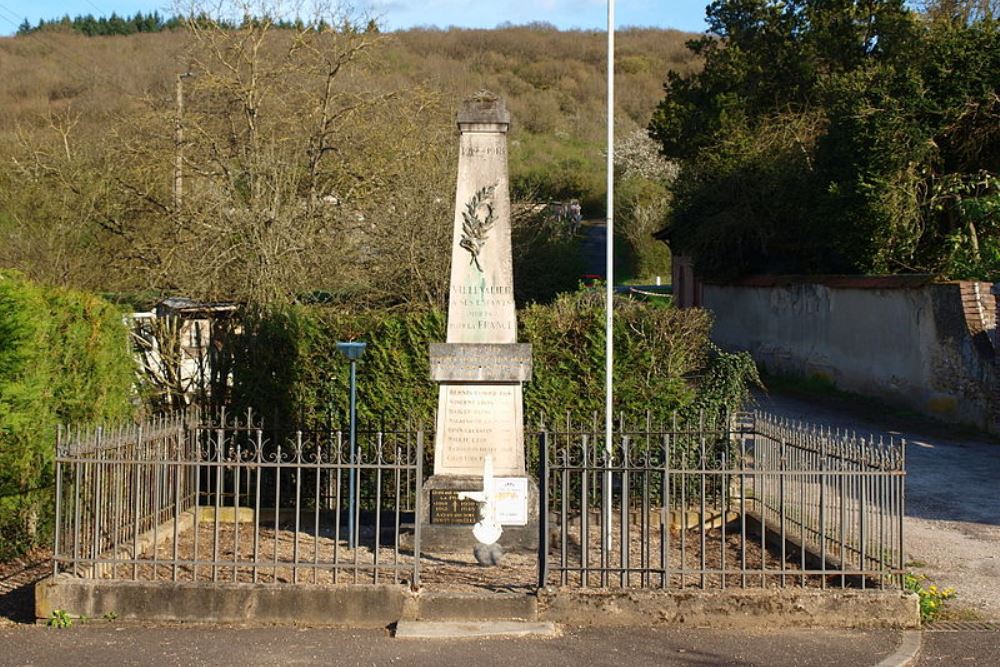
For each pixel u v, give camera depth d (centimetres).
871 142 2372
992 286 1869
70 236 2120
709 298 3369
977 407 1939
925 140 2338
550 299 3212
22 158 2208
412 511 1162
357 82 2256
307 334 1277
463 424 974
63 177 2131
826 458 874
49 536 1007
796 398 2408
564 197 5828
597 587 770
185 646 705
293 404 1274
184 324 1463
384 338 1262
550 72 8319
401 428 1248
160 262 2066
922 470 1558
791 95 3397
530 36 8756
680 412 1232
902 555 784
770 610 761
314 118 2208
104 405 1106
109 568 805
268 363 1281
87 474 797
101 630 739
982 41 2366
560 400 1245
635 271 4912
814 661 688
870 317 2328
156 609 757
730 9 3544
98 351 1087
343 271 2120
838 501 928
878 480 809
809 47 3300
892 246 2433
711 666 675
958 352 1989
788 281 2738
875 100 2425
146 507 922
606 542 856
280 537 1025
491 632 731
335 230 2159
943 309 2031
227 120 2167
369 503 1238
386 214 2239
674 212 3309
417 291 2294
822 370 2570
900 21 3177
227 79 2081
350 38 2209
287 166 2111
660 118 3662
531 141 6762
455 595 756
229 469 1250
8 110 3416
